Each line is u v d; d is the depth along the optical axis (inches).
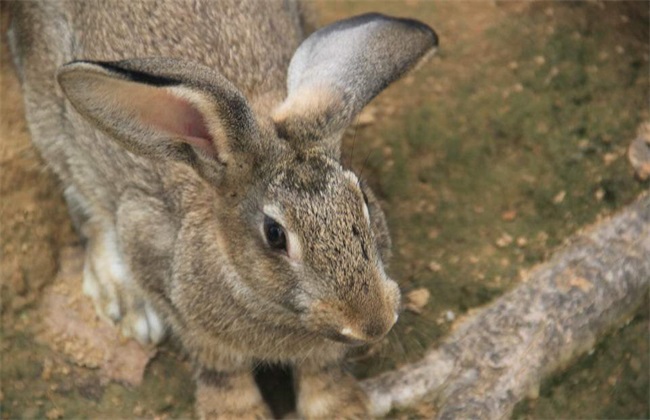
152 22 273.3
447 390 273.9
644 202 308.7
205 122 229.9
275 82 275.9
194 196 253.6
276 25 290.8
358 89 250.5
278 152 232.8
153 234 264.4
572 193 311.3
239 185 234.8
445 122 325.1
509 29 345.1
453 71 335.9
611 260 296.2
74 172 295.4
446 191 312.3
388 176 315.0
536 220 306.3
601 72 335.6
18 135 311.9
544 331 282.8
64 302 295.1
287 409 278.1
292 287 228.7
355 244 222.1
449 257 298.5
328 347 260.5
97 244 299.3
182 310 260.1
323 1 356.8
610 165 316.2
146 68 212.4
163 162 248.2
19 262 297.7
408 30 263.9
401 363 278.4
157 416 274.1
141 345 285.9
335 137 242.4
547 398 282.7
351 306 221.8
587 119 325.4
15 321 290.5
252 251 233.9
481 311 286.8
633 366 296.7
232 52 273.3
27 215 304.2
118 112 225.1
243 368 271.7
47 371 281.6
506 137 322.7
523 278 293.6
